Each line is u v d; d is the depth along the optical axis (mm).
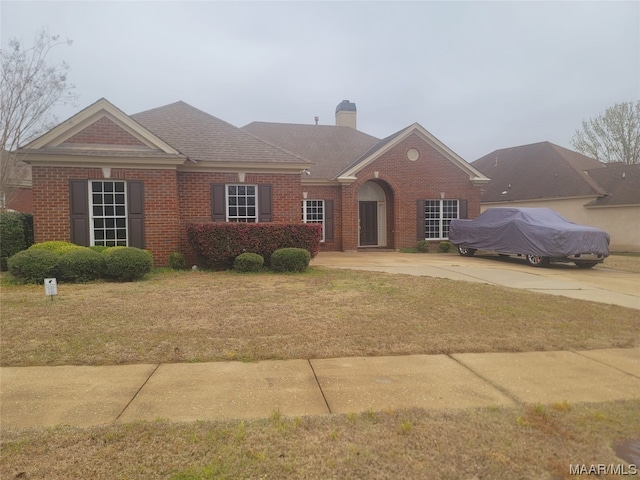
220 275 10969
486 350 5230
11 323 6062
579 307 7609
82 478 2623
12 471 2680
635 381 4297
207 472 2697
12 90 13305
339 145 22891
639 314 7223
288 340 5445
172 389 4023
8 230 11078
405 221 20062
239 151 14133
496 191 26875
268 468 2748
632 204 20547
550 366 4719
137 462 2799
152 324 6082
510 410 3588
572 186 23031
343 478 2654
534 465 2791
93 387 4059
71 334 5590
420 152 20141
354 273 11359
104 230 12023
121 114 12047
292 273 11289
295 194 14453
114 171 11961
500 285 10008
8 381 4191
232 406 3664
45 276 9453
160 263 12406
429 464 2799
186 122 15281
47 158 11336
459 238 17297
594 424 3342
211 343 5305
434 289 8945
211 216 13641
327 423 3346
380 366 4676
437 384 4188
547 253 13305
